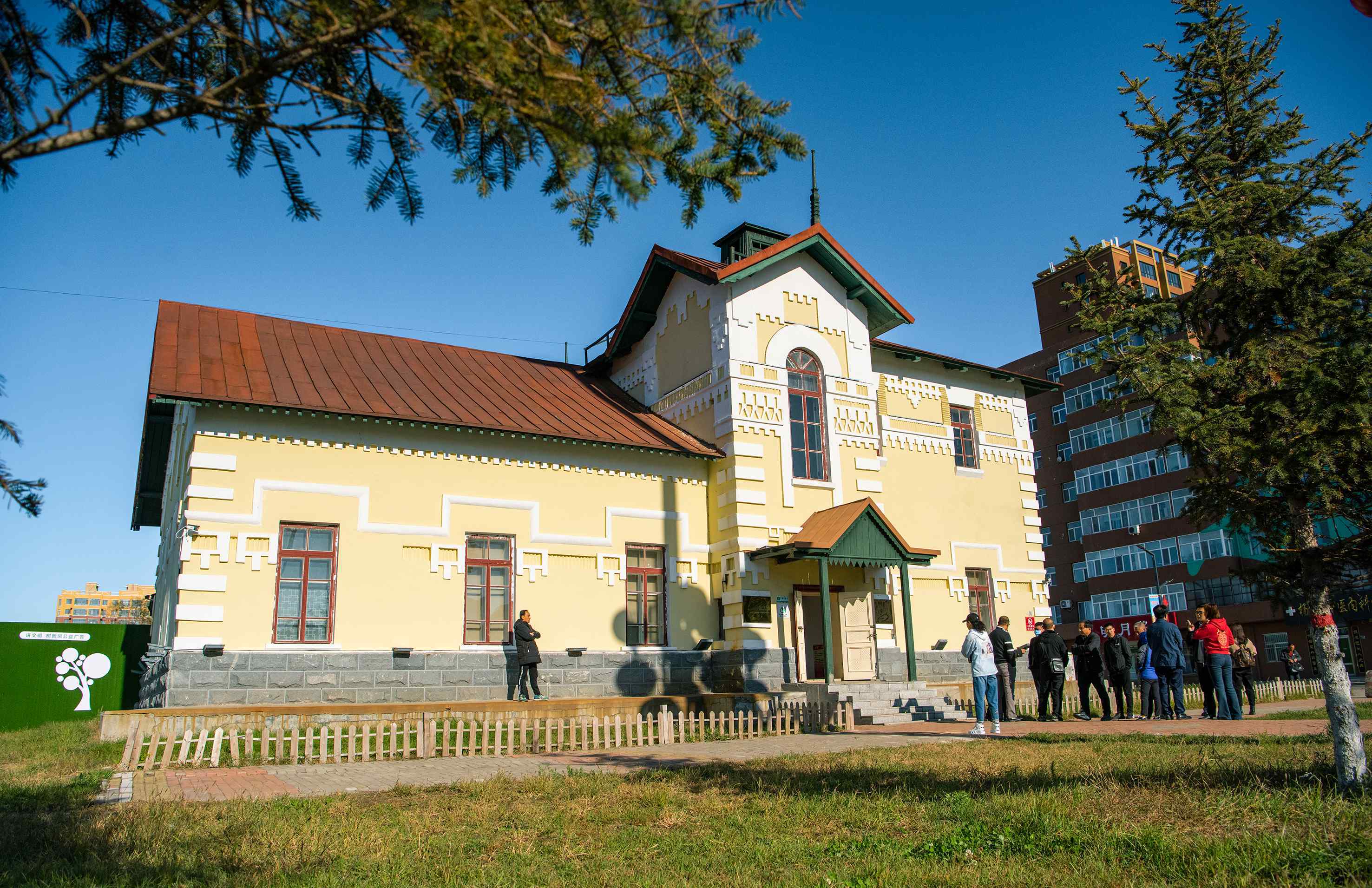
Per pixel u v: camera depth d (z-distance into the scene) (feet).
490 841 26.11
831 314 83.56
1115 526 197.77
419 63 14.75
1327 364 25.50
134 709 74.84
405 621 61.62
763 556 73.00
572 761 44.65
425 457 64.85
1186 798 27.09
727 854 24.02
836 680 75.72
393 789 35.65
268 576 57.77
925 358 89.66
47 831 26.14
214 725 49.78
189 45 16.70
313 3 14.07
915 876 20.76
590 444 71.51
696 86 17.03
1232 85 32.76
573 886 21.48
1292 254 29.12
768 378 78.18
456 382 73.82
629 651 70.08
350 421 62.28
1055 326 217.97
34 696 75.00
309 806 30.86
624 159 15.46
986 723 64.13
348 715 52.80
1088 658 62.39
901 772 36.52
